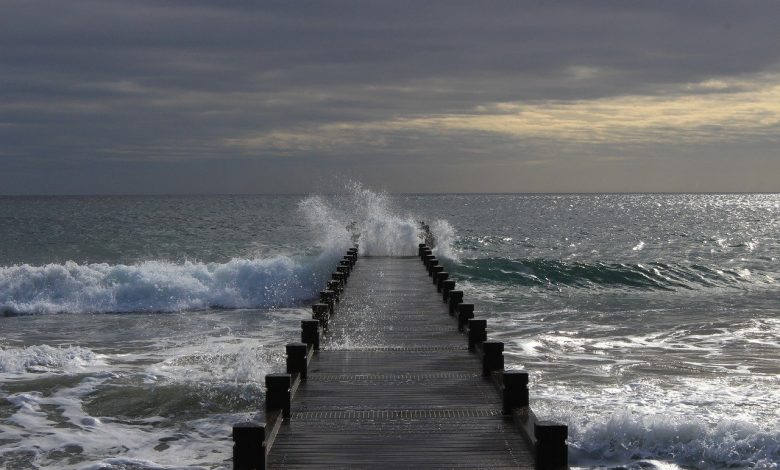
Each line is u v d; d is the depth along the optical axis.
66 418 10.73
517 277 26.27
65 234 50.91
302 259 25.12
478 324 11.52
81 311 20.42
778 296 23.59
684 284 25.91
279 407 8.18
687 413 10.57
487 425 8.03
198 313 20.05
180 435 10.10
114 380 12.46
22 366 13.36
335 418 8.27
